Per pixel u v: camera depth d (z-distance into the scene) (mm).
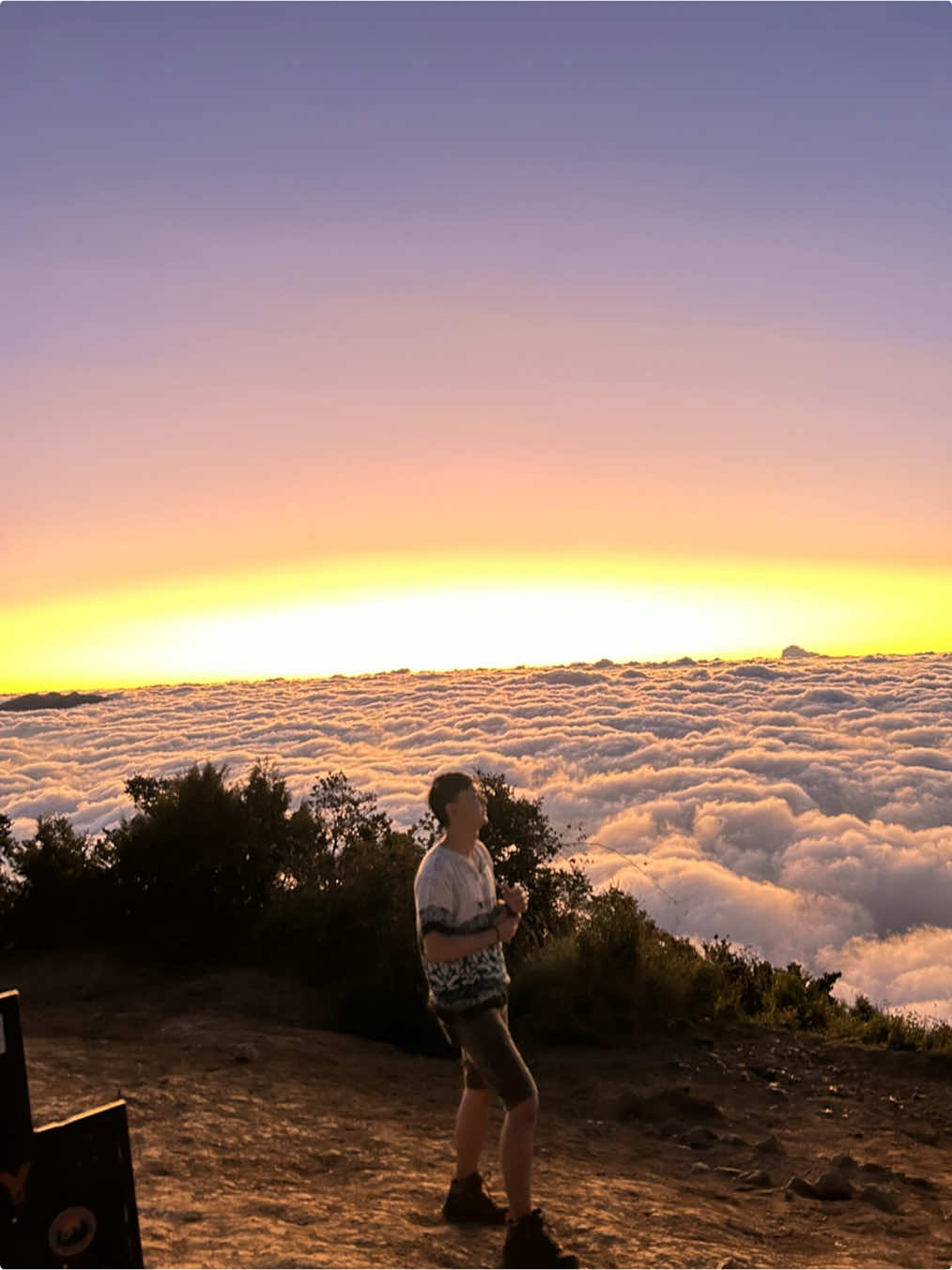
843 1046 8727
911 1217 4918
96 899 10797
